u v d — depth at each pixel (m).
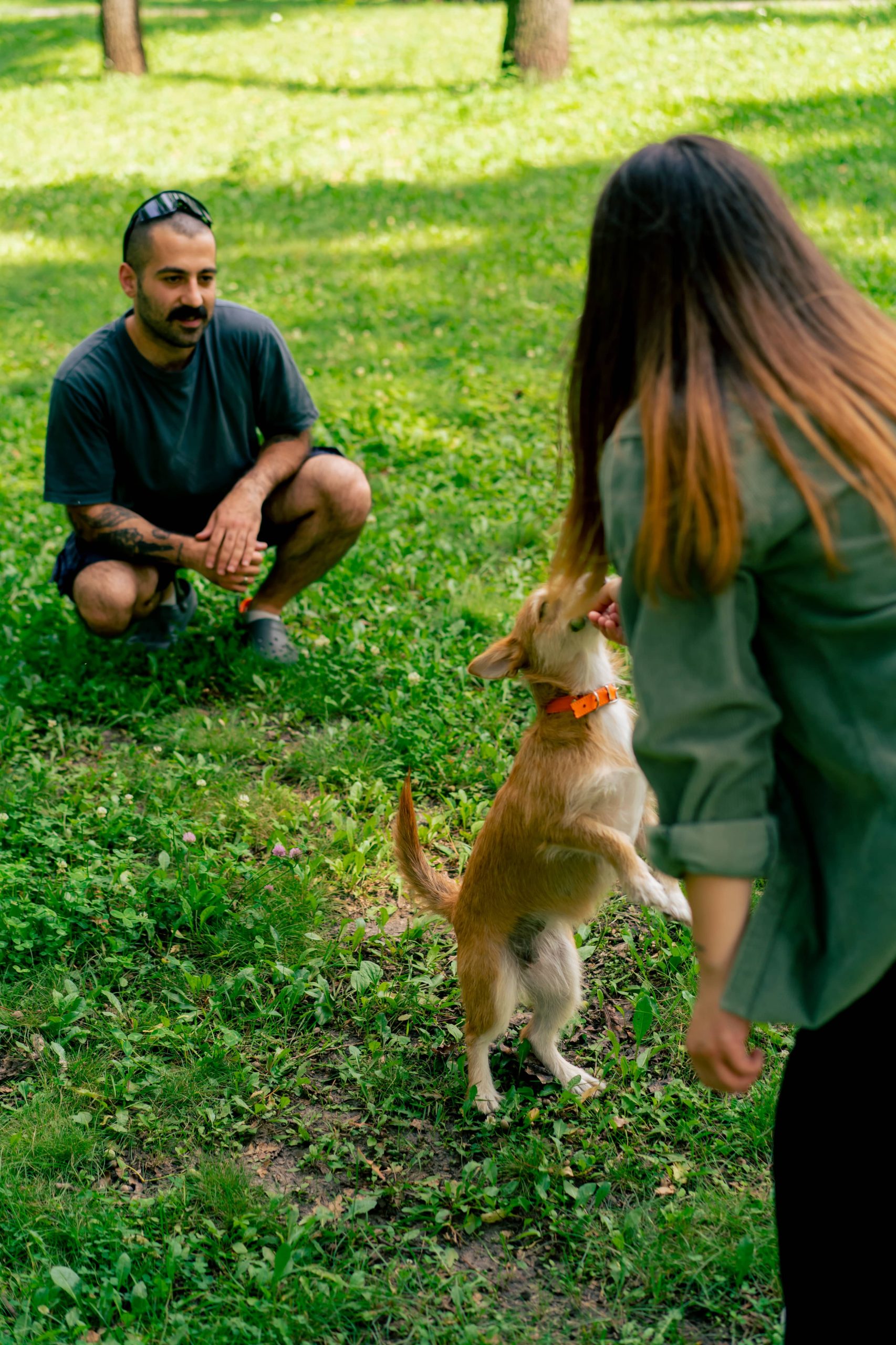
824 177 11.36
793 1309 1.67
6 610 5.37
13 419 7.97
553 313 9.30
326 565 5.07
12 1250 2.59
